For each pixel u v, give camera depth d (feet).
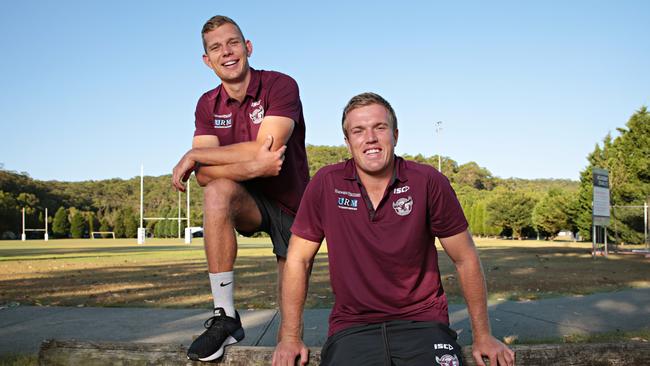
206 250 8.07
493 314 18.13
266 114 8.79
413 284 7.09
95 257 62.44
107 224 291.38
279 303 9.57
